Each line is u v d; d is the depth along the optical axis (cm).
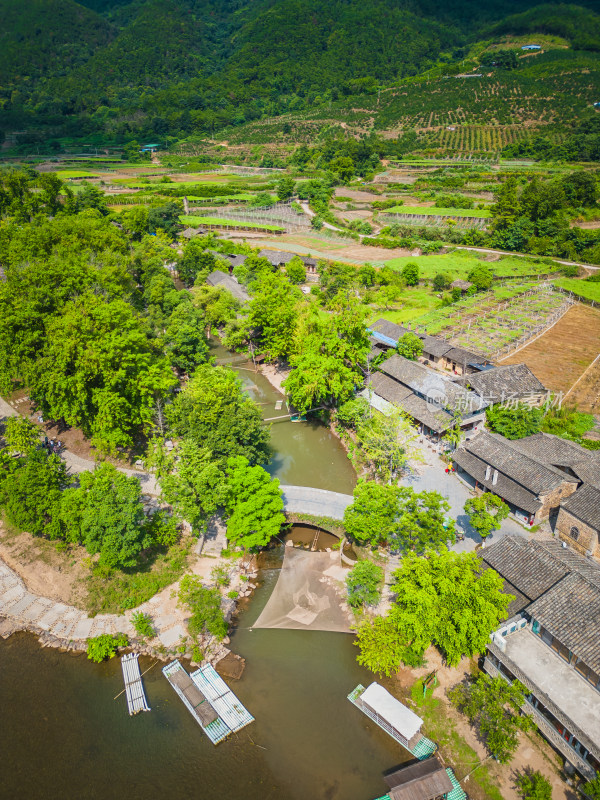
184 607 6000
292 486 7781
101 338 7938
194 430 7412
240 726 4847
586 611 4666
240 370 11344
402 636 5016
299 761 4594
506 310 13262
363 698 4872
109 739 4847
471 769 4434
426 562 5238
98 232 13875
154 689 5244
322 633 5700
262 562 6650
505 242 18300
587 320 13188
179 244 19462
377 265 16900
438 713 4866
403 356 10344
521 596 5231
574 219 19550
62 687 5309
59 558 6669
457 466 7925
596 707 4338
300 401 9000
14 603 6131
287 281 13988
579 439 8231
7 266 12194
